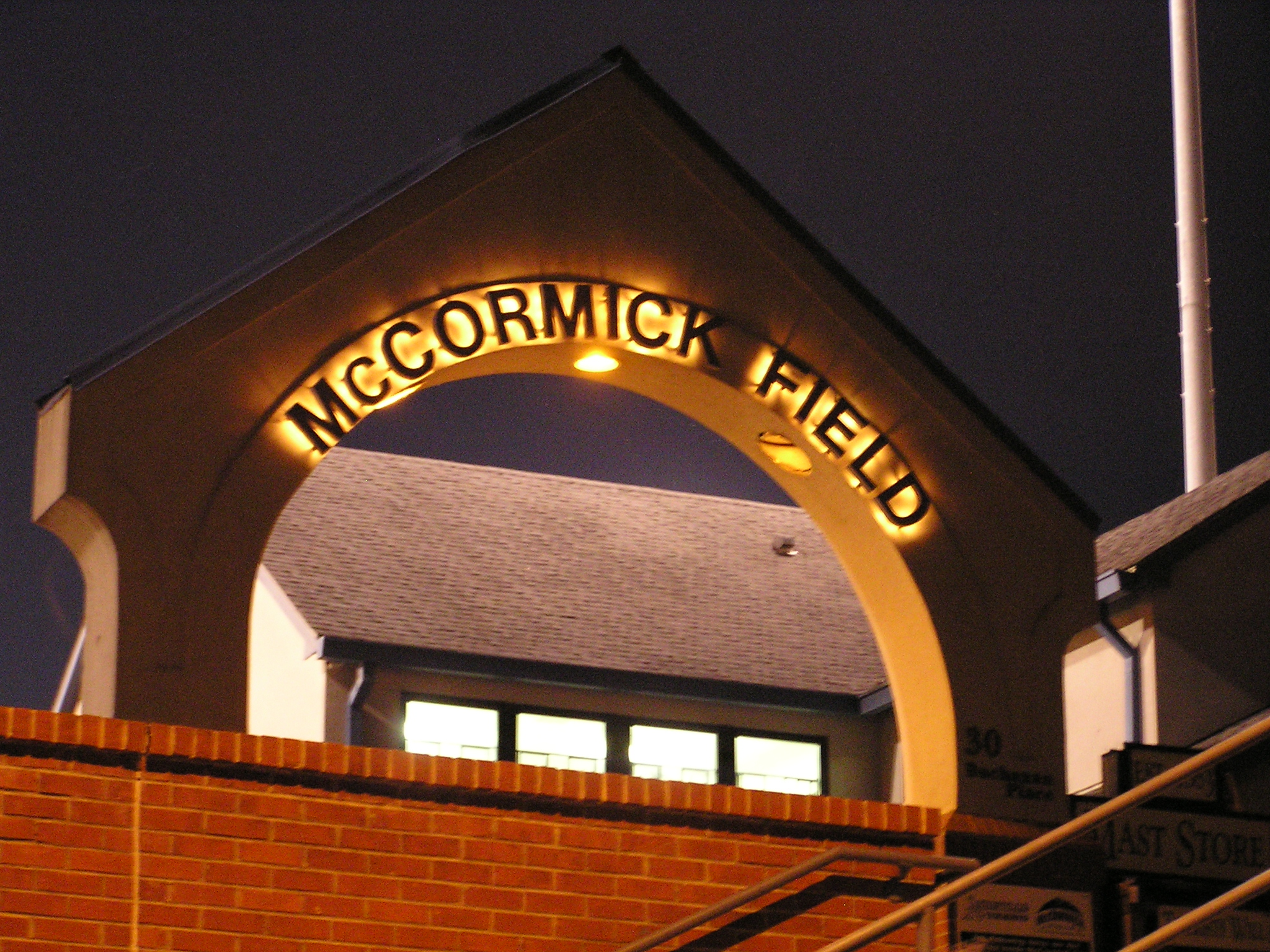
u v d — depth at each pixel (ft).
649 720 58.75
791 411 40.32
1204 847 40.52
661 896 35.60
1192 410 81.41
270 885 32.53
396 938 33.19
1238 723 57.62
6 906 30.63
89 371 34.60
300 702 57.21
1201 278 83.05
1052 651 41.29
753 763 59.72
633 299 39.06
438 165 38.09
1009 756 40.09
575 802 35.37
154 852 31.86
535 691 57.72
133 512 33.73
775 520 73.26
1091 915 39.27
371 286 36.81
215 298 35.68
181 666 33.35
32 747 31.53
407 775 33.91
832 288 41.09
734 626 63.52
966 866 36.86
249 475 34.78
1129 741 57.88
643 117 40.01
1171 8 87.56
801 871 35.01
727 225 40.37
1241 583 59.82
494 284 37.88
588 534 68.03
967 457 41.73
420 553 63.05
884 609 41.11
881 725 61.46
